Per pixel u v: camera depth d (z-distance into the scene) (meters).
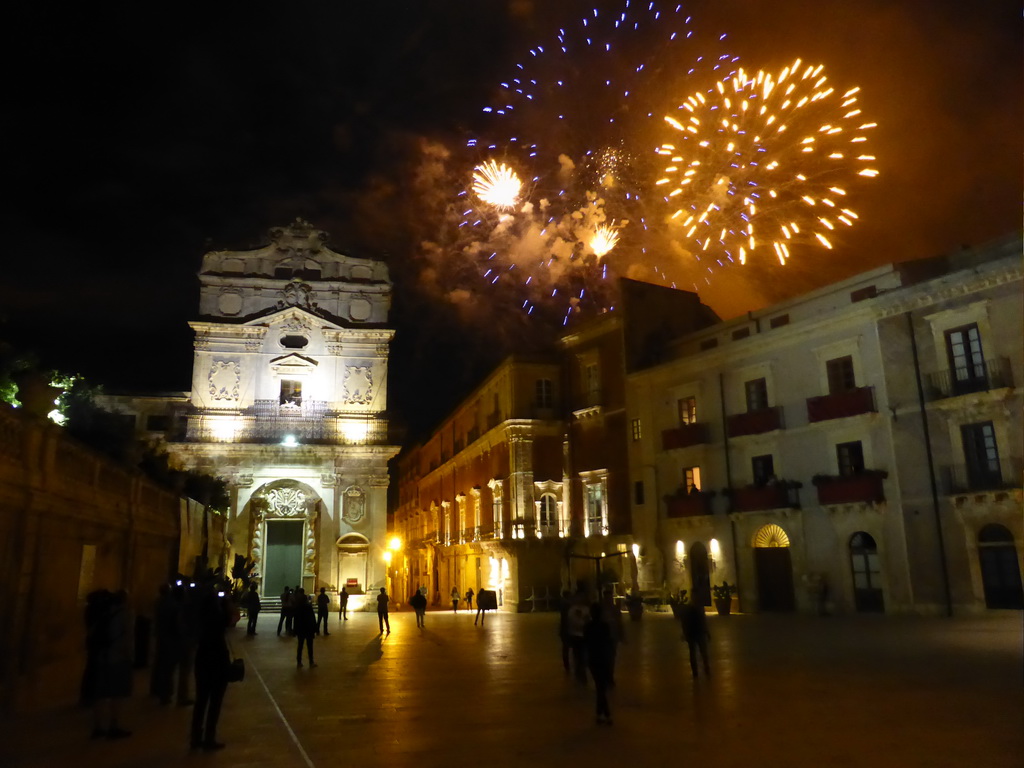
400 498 82.25
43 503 13.19
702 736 8.82
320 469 44.19
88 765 7.82
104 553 17.73
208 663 8.71
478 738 8.99
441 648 20.98
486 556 46.97
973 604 25.22
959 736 8.57
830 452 30.36
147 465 24.56
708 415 35.44
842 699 10.96
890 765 7.46
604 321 42.19
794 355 32.22
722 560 33.62
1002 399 25.16
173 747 8.67
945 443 26.70
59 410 21.36
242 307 45.41
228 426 43.72
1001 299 25.62
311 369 45.22
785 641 19.34
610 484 40.72
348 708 11.23
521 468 43.09
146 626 16.17
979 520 25.48
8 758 8.13
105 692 9.23
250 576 38.69
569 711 10.67
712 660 15.77
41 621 13.55
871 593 28.39
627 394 40.16
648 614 32.81
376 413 45.31
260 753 8.35
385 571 43.75
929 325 27.64
